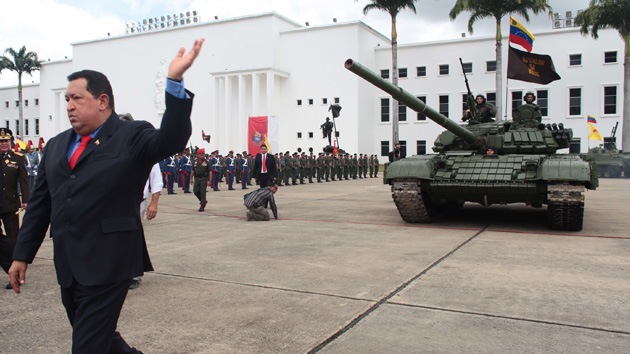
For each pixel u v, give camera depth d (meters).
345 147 46.03
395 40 37.28
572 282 5.97
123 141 2.82
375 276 6.29
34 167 18.75
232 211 13.85
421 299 5.30
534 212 13.27
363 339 4.20
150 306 5.15
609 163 32.12
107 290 2.72
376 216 12.54
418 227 10.59
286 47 48.31
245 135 47.62
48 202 3.05
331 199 17.69
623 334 4.29
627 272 6.46
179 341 4.21
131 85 55.62
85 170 2.77
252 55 48.50
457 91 45.84
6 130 7.12
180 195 20.34
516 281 6.01
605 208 14.15
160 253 7.83
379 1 36.69
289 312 4.91
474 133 11.29
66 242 2.74
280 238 9.22
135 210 2.87
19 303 5.33
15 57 60.19
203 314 4.89
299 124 47.84
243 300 5.32
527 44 18.00
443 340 4.17
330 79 46.59
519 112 11.73
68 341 4.27
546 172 9.27
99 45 57.53
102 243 2.73
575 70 42.38
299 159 28.28
